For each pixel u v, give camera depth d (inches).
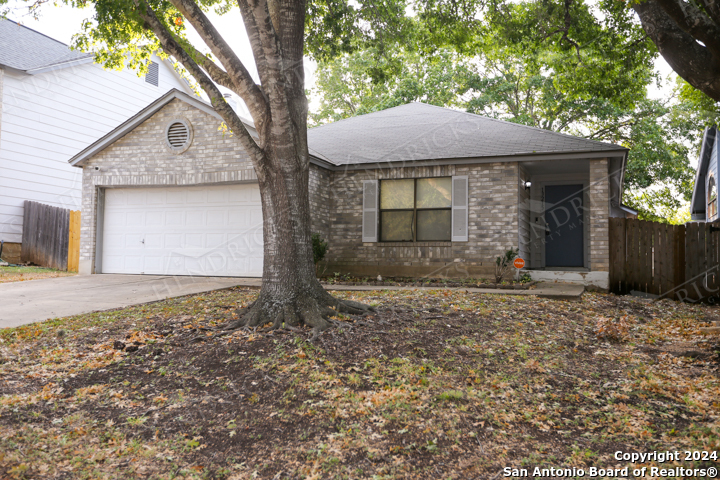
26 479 115.6
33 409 153.9
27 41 672.4
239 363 191.0
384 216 473.1
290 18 251.1
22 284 410.3
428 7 374.3
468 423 145.7
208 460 128.1
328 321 235.0
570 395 167.5
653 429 142.4
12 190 596.7
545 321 268.2
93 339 227.6
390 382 173.9
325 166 464.8
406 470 121.6
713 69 216.1
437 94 896.3
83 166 501.0
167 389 171.6
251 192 451.2
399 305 284.4
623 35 357.1
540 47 386.9
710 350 217.9
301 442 136.0
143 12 231.6
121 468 123.3
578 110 820.0
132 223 490.9
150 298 335.3
